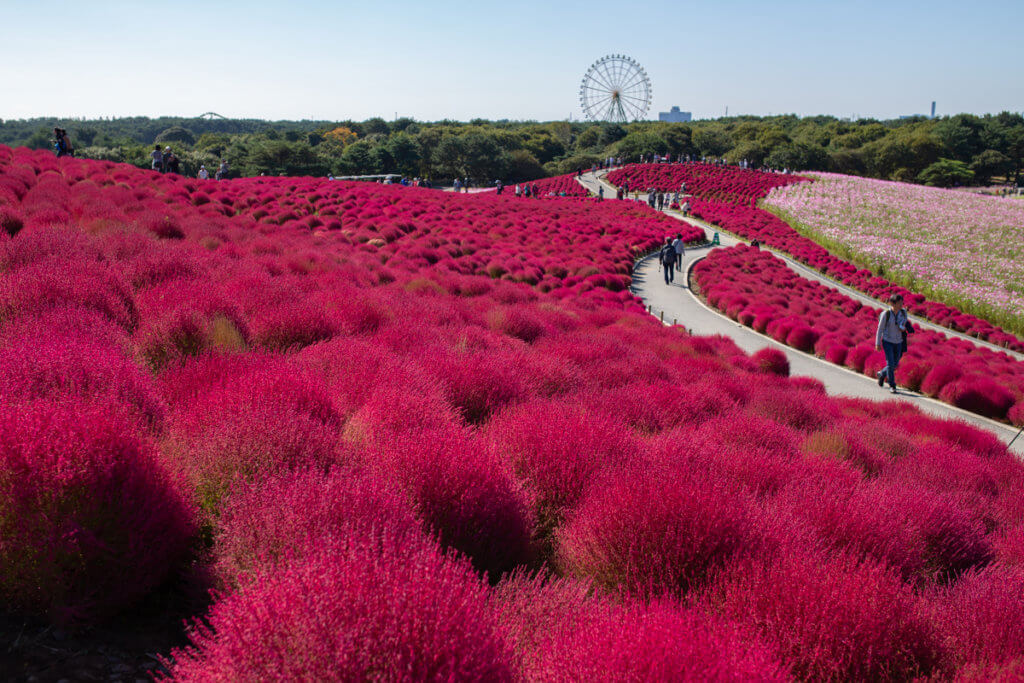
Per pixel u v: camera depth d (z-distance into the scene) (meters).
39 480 2.40
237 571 2.35
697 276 29.86
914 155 131.00
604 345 9.84
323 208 27.09
